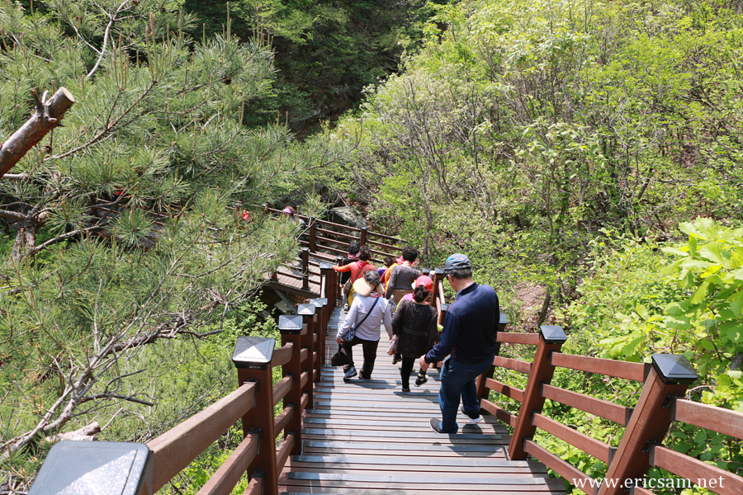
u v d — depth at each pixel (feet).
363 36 90.02
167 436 3.54
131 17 19.84
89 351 12.27
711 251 7.44
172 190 14.90
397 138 47.60
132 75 13.26
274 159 18.40
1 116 12.50
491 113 43.73
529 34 31.58
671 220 30.78
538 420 10.80
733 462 7.72
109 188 13.11
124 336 13.78
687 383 5.82
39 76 15.43
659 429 6.20
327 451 12.15
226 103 18.44
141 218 13.33
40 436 10.75
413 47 89.30
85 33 20.33
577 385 16.99
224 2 64.54
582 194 30.35
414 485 10.36
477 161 39.96
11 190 13.66
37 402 11.10
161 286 13.64
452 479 10.52
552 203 34.09
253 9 64.18
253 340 6.95
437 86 42.32
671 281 9.68
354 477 10.52
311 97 84.33
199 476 15.14
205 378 18.54
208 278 14.64
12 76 14.51
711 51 31.63
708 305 8.10
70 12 19.08
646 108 30.37
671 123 29.45
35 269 12.12
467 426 14.05
